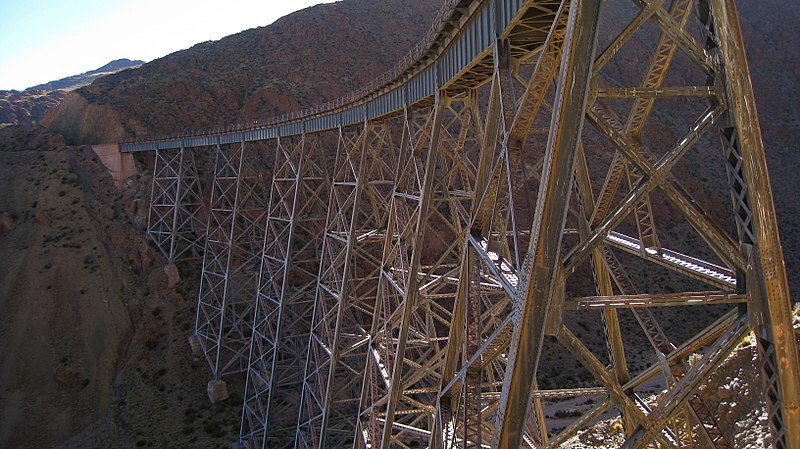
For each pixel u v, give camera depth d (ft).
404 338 46.03
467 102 46.57
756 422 37.29
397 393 46.29
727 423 40.19
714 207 182.29
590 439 49.65
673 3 21.59
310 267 123.34
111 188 142.00
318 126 84.28
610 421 50.55
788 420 15.49
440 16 41.50
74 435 101.71
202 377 109.60
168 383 108.78
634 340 130.11
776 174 211.00
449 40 42.16
